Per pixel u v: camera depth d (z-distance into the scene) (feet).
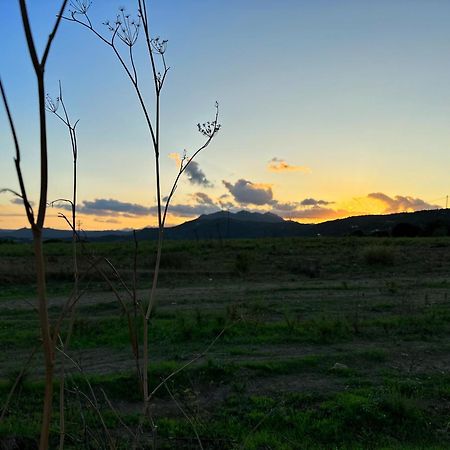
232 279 68.33
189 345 32.24
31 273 66.64
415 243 104.01
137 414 21.80
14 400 22.53
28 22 3.78
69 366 26.63
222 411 22.91
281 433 21.25
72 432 16.69
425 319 38.01
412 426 21.98
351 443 20.77
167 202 5.98
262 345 32.30
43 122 3.84
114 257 82.79
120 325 36.58
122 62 5.92
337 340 33.40
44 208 3.85
